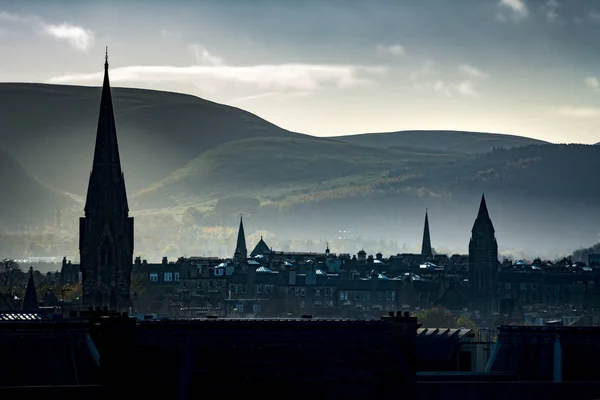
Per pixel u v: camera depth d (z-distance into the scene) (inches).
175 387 6230.3
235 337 6437.0
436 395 6624.0
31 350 6501.0
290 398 6299.2
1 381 6432.1
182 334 6387.8
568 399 6732.3
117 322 6333.7
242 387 6259.8
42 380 6446.9
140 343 6343.5
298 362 6417.3
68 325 6565.0
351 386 6378.0
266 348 6412.4
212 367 6304.1
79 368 6476.4
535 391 6717.5
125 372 6264.8
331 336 6535.4
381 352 6550.2
